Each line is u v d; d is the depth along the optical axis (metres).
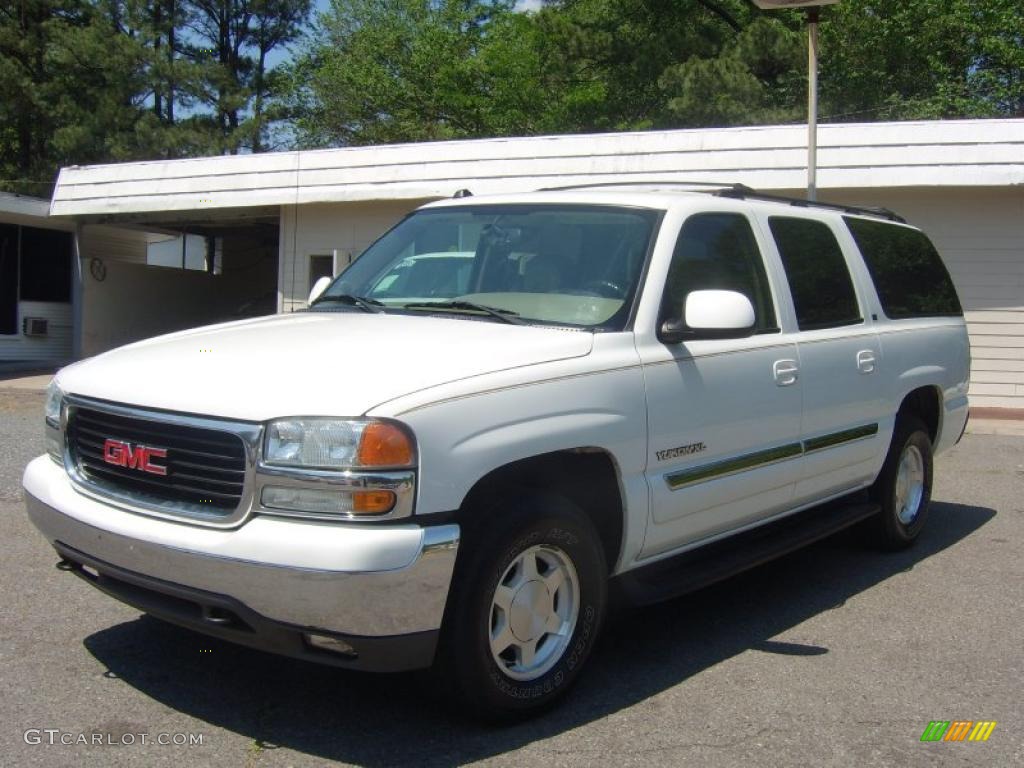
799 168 14.01
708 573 4.58
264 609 3.28
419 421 3.35
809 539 5.28
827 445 5.32
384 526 3.26
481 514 3.62
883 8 27.17
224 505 3.41
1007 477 9.20
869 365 5.64
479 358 3.71
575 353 3.97
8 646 4.41
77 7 34.72
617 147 14.86
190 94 35.94
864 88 27.42
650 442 4.16
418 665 3.42
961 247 14.05
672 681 4.30
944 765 3.60
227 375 3.62
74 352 20.17
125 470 3.68
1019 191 13.77
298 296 17.48
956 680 4.38
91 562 3.73
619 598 4.27
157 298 22.00
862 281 5.88
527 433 3.65
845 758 3.63
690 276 4.58
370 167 16.30
